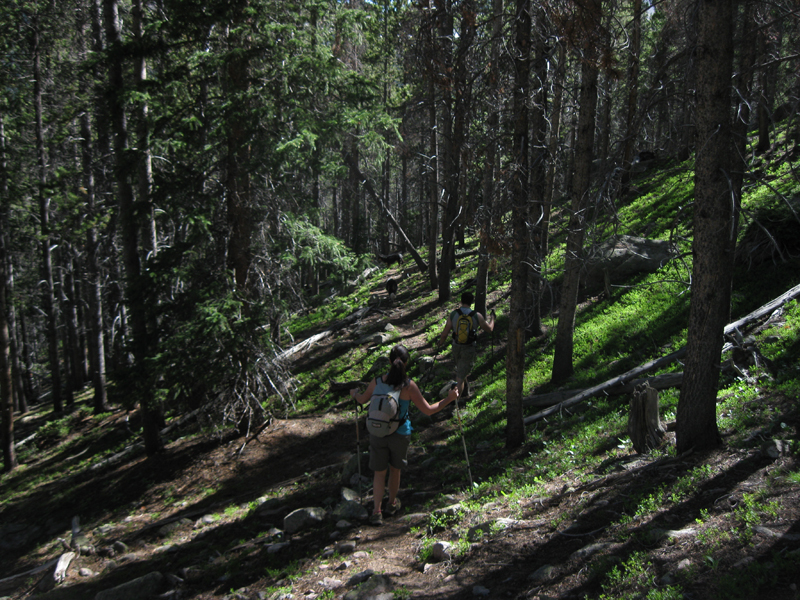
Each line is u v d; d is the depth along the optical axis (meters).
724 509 4.26
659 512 4.55
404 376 6.28
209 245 11.64
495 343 14.01
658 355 9.81
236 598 5.47
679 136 6.12
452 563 4.94
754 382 7.22
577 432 7.99
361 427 11.93
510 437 8.45
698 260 5.43
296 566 5.89
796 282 9.91
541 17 7.42
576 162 9.85
